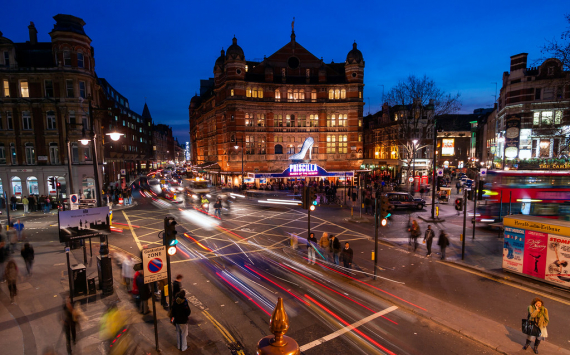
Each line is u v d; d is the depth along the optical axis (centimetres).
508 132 4159
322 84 4838
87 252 1722
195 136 8150
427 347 846
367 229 2262
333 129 4922
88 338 870
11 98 3225
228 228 2300
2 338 868
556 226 1188
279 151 4922
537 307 794
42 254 1669
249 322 973
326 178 4981
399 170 5600
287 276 1353
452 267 1464
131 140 7794
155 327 816
